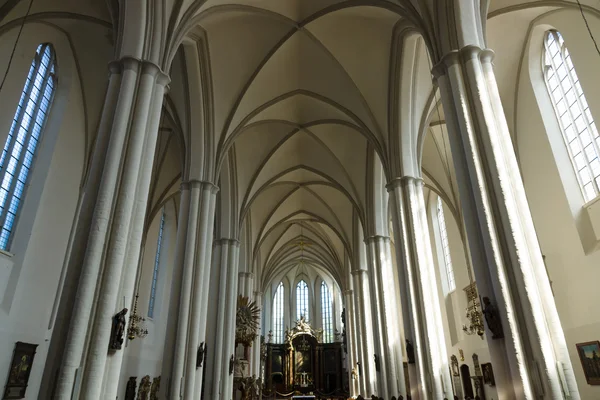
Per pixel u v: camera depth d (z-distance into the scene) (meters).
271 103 16.12
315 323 42.41
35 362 11.94
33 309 11.91
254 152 19.30
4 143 11.05
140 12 8.55
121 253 7.10
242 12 12.31
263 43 13.84
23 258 11.54
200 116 13.62
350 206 24.66
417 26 9.62
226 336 16.47
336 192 24.31
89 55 13.48
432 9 9.05
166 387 10.96
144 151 8.02
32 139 12.41
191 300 12.15
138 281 17.77
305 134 19.31
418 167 13.46
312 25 13.32
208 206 13.38
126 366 17.34
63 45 13.09
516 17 12.73
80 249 6.96
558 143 12.86
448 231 20.31
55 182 12.92
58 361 6.29
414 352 11.53
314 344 40.16
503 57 13.83
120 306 7.06
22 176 12.04
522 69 14.02
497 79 14.34
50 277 12.67
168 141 17.34
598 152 11.37
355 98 14.92
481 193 7.32
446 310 20.67
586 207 11.82
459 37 8.38
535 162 13.69
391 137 13.75
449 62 8.30
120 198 7.38
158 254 21.83
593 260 11.31
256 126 17.67
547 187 13.13
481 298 7.05
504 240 7.04
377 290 17.50
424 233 12.66
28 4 10.65
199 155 13.66
